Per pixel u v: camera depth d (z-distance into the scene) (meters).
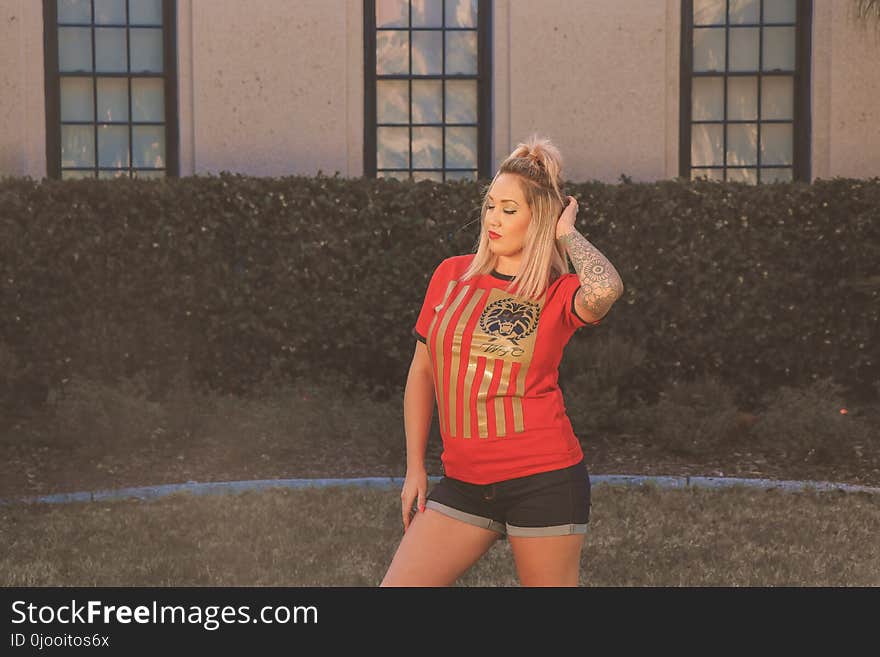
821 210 10.44
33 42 11.52
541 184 3.39
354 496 7.62
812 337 10.52
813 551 6.41
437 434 9.59
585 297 3.25
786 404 9.60
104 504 7.52
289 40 11.58
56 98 11.65
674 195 10.49
